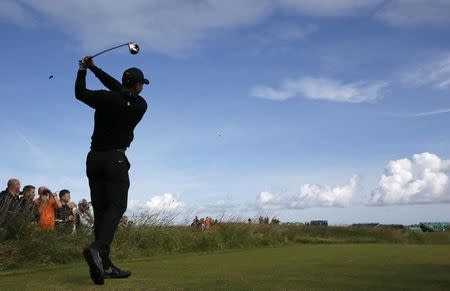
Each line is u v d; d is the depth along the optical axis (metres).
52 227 9.28
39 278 5.23
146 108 5.03
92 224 10.22
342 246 11.40
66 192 10.77
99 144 4.85
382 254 8.32
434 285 4.49
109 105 4.76
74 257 8.96
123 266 6.71
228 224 14.84
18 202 8.91
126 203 4.96
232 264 6.87
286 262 7.06
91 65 4.89
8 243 8.03
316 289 4.26
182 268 6.33
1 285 4.67
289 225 19.69
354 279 4.93
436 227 26.73
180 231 12.96
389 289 4.25
